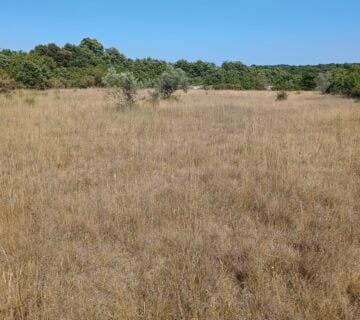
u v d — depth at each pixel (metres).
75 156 7.70
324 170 6.80
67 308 2.93
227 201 5.21
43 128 10.49
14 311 2.88
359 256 3.76
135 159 7.45
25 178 6.09
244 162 7.18
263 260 3.64
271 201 5.07
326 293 3.12
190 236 4.08
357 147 8.47
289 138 9.44
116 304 2.92
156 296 3.04
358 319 2.88
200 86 55.00
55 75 43.50
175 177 6.42
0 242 3.85
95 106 16.30
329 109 16.05
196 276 3.35
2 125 10.60
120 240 4.15
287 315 2.88
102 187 5.72
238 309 2.99
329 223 4.50
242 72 60.47
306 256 3.65
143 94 25.28
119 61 66.62
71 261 3.64
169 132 10.63
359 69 26.67
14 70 34.06
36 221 4.51
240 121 13.07
